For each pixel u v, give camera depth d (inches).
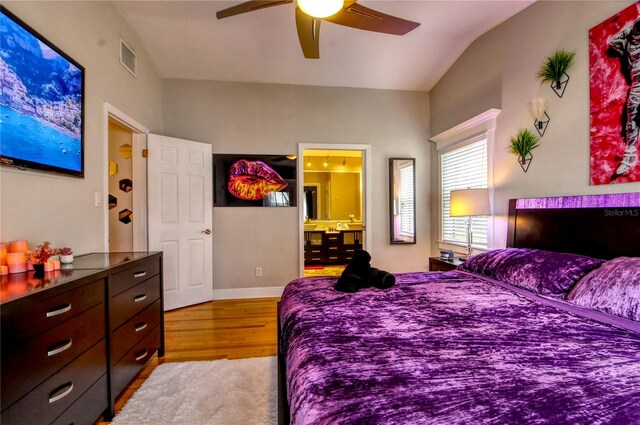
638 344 43.8
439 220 158.4
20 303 42.0
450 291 72.6
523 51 104.7
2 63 56.6
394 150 166.6
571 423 26.7
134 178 129.5
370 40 129.0
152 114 138.6
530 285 73.0
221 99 154.0
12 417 40.6
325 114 161.3
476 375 34.5
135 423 62.7
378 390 31.6
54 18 74.0
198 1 106.8
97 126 93.0
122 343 70.1
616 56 75.9
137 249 129.9
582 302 60.5
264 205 157.6
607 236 77.1
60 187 76.1
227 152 154.6
